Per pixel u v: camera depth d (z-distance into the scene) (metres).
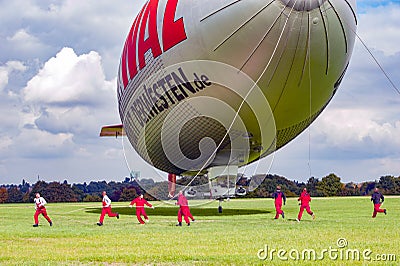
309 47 22.30
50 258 14.47
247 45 22.19
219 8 21.91
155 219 31.67
